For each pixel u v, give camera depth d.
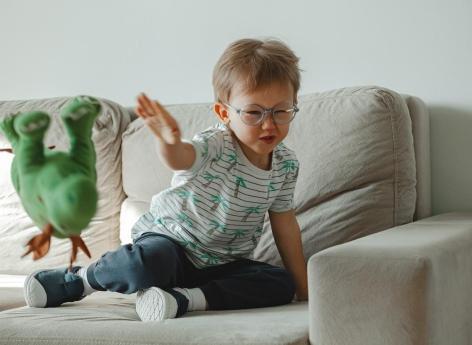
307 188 1.65
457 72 1.83
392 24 1.90
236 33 2.11
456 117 1.84
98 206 0.98
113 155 2.00
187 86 2.20
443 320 1.11
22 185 0.97
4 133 1.00
